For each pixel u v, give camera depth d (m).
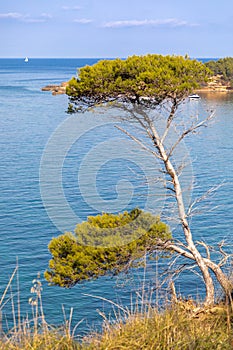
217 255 20.77
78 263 9.84
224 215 28.16
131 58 10.12
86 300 18.48
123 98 10.16
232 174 40.41
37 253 25.14
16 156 50.47
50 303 18.67
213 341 5.19
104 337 5.41
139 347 5.14
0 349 4.92
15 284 21.14
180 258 21.12
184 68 10.03
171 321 5.55
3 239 27.12
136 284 10.98
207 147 53.47
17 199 35.00
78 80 10.07
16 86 154.12
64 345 5.22
